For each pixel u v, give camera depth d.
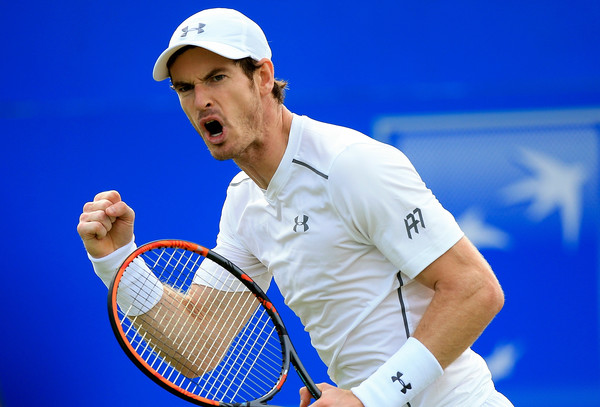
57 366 22.16
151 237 22.25
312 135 10.88
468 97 21.80
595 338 21.19
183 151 22.38
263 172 11.12
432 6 21.91
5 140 22.64
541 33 21.75
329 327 11.35
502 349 21.33
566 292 21.31
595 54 21.62
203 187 22.30
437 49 21.92
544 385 21.20
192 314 12.68
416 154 21.92
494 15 21.81
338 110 22.09
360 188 10.33
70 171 22.53
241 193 11.99
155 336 12.45
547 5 21.75
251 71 10.70
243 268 12.64
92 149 22.53
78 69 22.64
